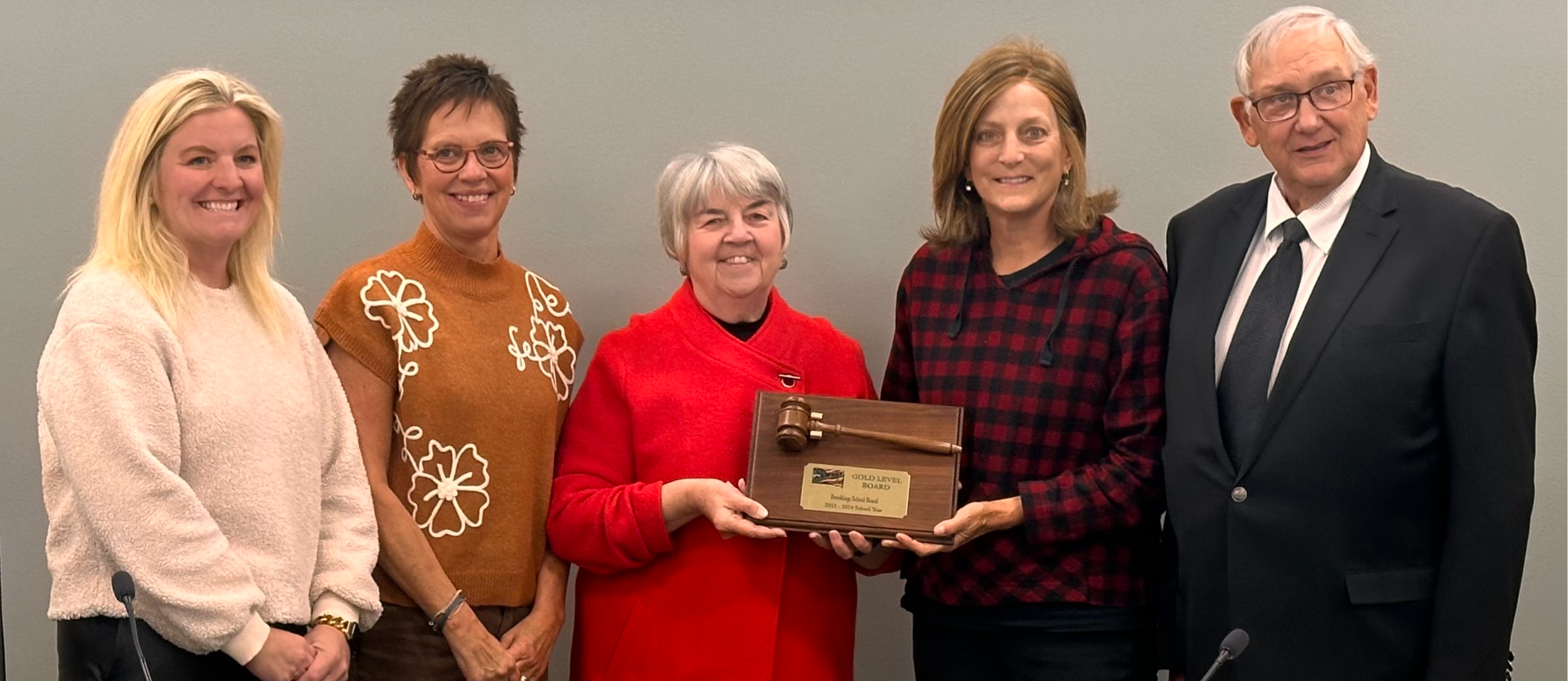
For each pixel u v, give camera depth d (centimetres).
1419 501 196
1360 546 196
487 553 220
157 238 186
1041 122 218
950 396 225
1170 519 209
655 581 226
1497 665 190
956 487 214
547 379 230
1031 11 265
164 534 174
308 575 195
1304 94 198
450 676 220
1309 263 205
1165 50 263
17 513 268
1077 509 214
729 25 269
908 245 271
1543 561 261
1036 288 223
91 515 174
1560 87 254
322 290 271
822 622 228
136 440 174
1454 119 257
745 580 223
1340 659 196
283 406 192
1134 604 222
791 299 275
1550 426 260
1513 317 191
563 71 270
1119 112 266
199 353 185
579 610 235
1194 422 205
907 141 268
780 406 219
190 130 185
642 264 273
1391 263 196
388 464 221
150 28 265
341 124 268
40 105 265
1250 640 198
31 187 265
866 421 219
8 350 267
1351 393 193
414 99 222
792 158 271
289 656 185
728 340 229
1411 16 257
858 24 267
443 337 219
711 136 271
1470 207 195
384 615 219
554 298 242
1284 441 196
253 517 186
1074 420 220
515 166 230
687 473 225
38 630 269
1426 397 193
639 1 269
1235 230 215
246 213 191
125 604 164
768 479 217
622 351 233
